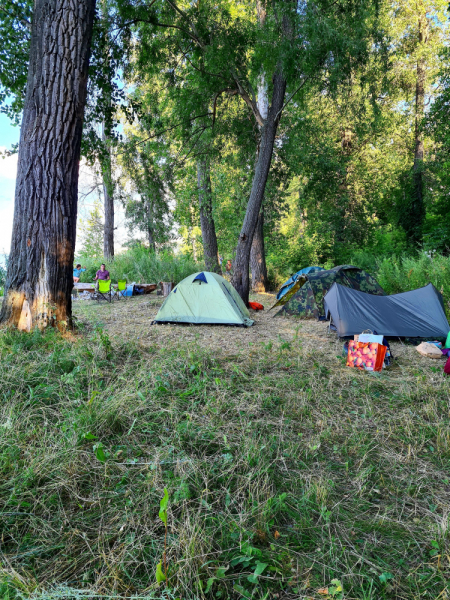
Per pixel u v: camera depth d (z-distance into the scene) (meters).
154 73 10.50
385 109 17.88
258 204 10.53
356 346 5.17
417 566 1.93
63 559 1.88
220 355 5.37
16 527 2.06
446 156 15.20
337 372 4.85
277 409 3.71
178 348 5.40
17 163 5.59
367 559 1.96
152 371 4.30
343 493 2.52
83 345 4.86
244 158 13.62
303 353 5.60
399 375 4.85
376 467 2.81
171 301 8.16
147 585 1.74
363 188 19.45
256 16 13.37
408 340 6.69
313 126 14.95
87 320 7.83
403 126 19.91
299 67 8.99
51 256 5.56
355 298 7.16
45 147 5.49
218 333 7.12
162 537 2.01
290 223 26.95
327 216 19.30
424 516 2.31
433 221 16.55
